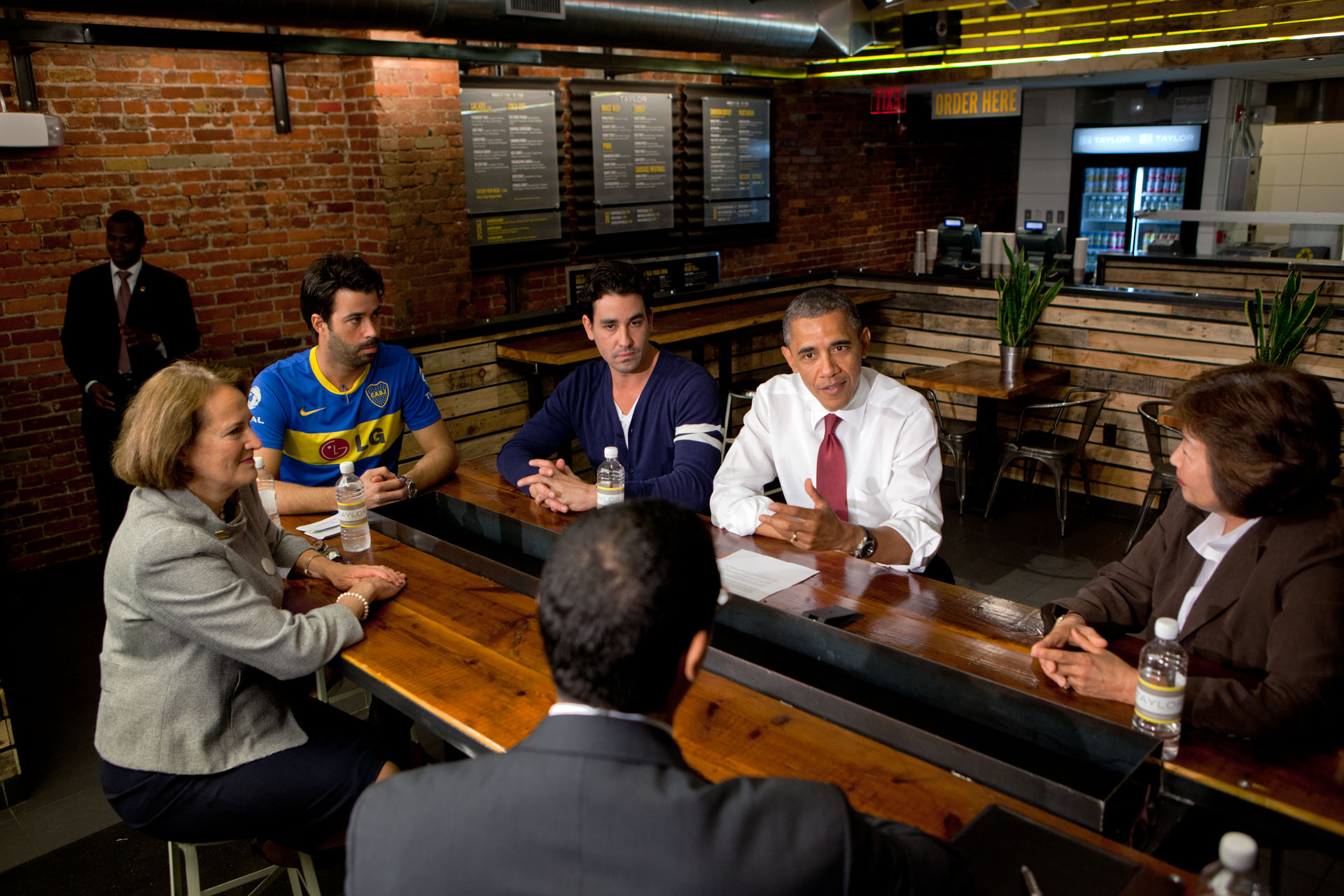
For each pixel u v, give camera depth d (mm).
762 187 7586
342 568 2031
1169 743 1367
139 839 2557
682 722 1424
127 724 1671
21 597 4215
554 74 6188
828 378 2240
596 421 2756
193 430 1686
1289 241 8148
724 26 5445
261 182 5051
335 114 5250
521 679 1594
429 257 5500
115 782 1688
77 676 3484
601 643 820
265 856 1846
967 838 1088
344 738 1806
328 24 3908
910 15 6777
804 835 784
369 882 844
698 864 764
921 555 2188
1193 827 1327
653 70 6285
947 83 7512
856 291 6043
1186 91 7949
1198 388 1507
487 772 846
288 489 2525
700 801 792
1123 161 8508
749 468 2502
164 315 4289
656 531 846
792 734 1393
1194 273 6043
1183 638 1598
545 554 2240
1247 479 1430
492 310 6215
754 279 6016
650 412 2652
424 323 5547
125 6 3439
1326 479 1426
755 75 7086
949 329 5793
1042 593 4047
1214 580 1561
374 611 1892
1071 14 6422
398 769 1783
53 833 2586
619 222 6715
